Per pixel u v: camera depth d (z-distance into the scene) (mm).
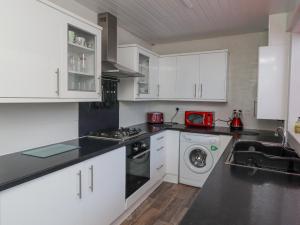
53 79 1695
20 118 1837
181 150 3266
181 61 3543
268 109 2607
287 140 2375
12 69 1400
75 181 1638
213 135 3037
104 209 1960
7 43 1363
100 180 1897
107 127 2928
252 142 1952
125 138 2385
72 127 2365
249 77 3387
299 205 914
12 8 1383
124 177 2242
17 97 1438
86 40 2197
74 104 2389
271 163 1479
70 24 1845
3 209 1170
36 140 1977
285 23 2549
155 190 3098
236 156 1560
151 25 3018
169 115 4020
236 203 925
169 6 2414
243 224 761
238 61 3447
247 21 2848
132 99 2998
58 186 1497
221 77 3295
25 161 1563
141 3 2354
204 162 3150
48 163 1515
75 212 1646
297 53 2379
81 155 1720
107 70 2355
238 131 3045
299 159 1430
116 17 2723
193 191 3070
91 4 2377
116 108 3123
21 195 1259
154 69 3547
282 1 2246
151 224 2293
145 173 2736
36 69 1556
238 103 3477
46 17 1614
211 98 3371
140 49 3047
